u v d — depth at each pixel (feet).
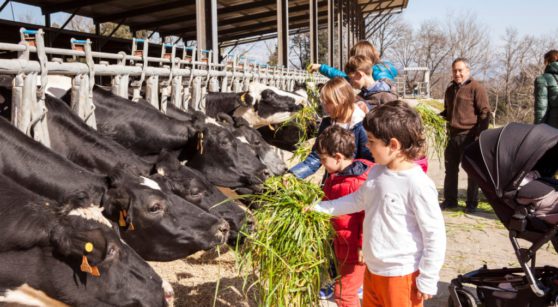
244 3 67.10
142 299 9.74
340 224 11.56
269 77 33.17
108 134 15.71
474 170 12.67
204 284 15.23
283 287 10.31
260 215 11.14
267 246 10.37
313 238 10.59
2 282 8.80
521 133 12.00
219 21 77.56
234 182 17.13
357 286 11.78
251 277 15.51
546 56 24.52
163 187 12.08
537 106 24.39
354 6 105.19
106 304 9.48
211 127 17.07
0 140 10.64
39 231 8.75
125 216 10.39
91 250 8.61
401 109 9.45
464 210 23.95
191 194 13.76
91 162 13.20
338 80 12.71
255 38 98.89
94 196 10.00
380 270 9.84
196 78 22.04
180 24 75.00
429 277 9.26
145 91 19.16
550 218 11.62
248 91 24.57
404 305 9.66
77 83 14.78
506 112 127.44
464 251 18.65
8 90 13.50
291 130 26.63
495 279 12.84
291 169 13.03
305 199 10.99
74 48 15.07
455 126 23.00
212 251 17.97
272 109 25.25
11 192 8.95
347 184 11.60
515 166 11.78
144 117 16.21
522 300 11.93
